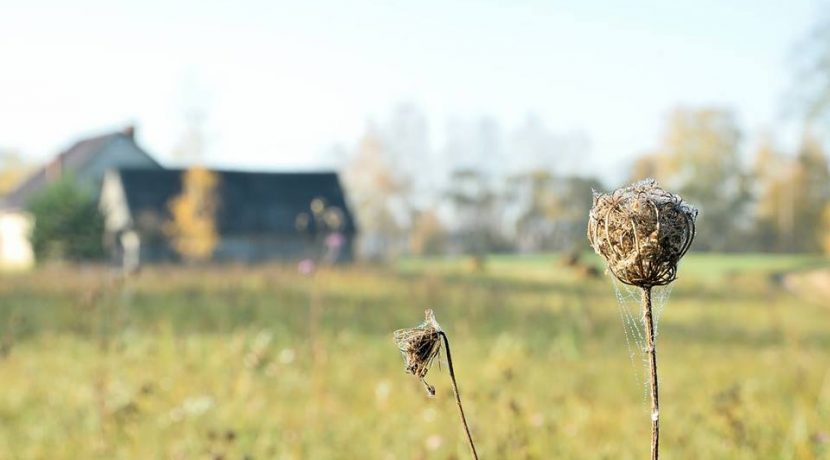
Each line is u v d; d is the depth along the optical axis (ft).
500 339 45.47
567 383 32.91
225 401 27.14
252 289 71.41
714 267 156.15
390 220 310.45
